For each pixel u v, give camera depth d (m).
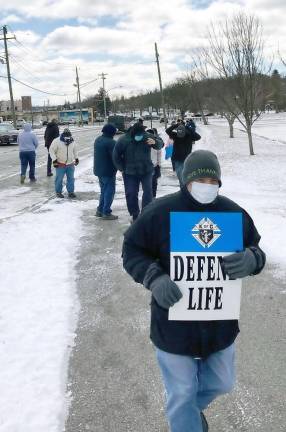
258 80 20.30
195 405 2.58
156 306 2.62
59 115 116.38
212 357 2.65
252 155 20.03
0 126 34.50
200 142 29.47
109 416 3.27
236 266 2.47
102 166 8.95
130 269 2.57
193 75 47.16
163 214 2.56
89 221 9.05
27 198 11.81
